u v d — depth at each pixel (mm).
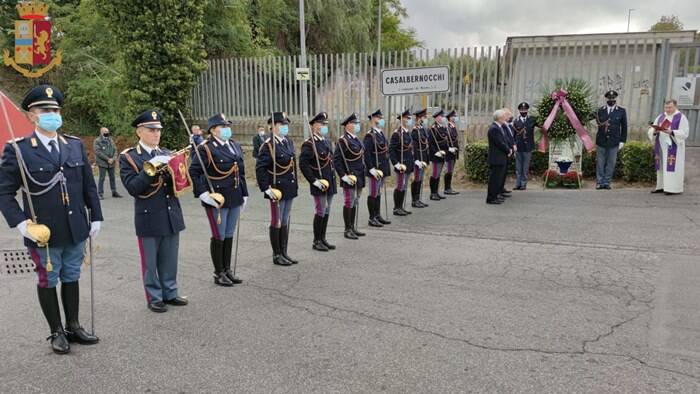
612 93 10305
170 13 15758
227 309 5074
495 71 13047
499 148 9555
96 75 19875
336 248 7281
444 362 3857
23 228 3980
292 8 24844
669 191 9477
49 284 4234
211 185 5738
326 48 26312
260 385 3609
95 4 16469
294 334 4430
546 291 5277
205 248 7574
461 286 5508
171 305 5223
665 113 9602
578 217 8289
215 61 17094
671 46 11625
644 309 4742
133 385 3670
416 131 9977
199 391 3557
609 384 3492
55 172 4172
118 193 13734
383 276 5941
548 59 12617
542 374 3645
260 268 6441
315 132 7262
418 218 8977
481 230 7871
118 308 5188
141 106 16188
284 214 6656
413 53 14148
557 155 10938
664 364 3744
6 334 4625
